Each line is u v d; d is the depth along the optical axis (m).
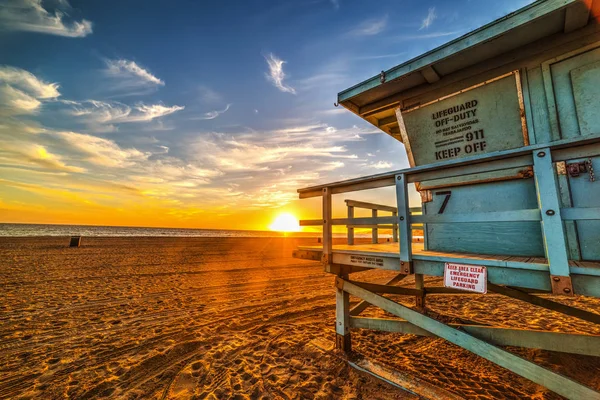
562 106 3.22
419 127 4.44
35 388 3.43
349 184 3.54
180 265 13.55
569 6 2.78
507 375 3.62
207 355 4.26
